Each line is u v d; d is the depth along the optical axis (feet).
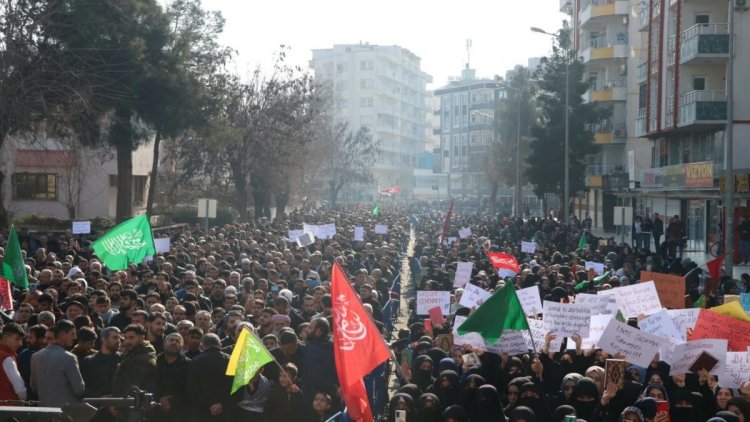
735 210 132.87
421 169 603.67
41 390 34.17
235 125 178.19
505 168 301.84
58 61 123.13
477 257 95.45
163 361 36.63
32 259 72.49
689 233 164.76
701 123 148.05
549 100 221.46
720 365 37.81
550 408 36.86
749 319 44.09
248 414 35.91
